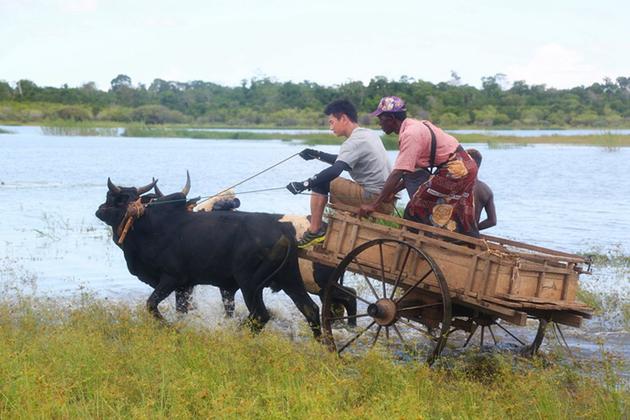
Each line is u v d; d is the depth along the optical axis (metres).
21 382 6.00
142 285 11.55
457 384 6.83
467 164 7.50
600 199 23.53
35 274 12.04
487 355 8.35
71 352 6.76
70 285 11.44
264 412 5.71
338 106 8.32
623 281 12.04
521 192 25.56
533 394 6.40
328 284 7.93
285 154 44.19
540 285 7.17
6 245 14.44
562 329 9.56
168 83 122.44
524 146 57.66
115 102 101.75
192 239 8.62
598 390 6.56
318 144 56.38
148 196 9.03
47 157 40.00
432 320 7.68
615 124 94.88
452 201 7.56
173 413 5.70
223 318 9.40
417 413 5.63
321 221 8.24
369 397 6.39
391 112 7.75
